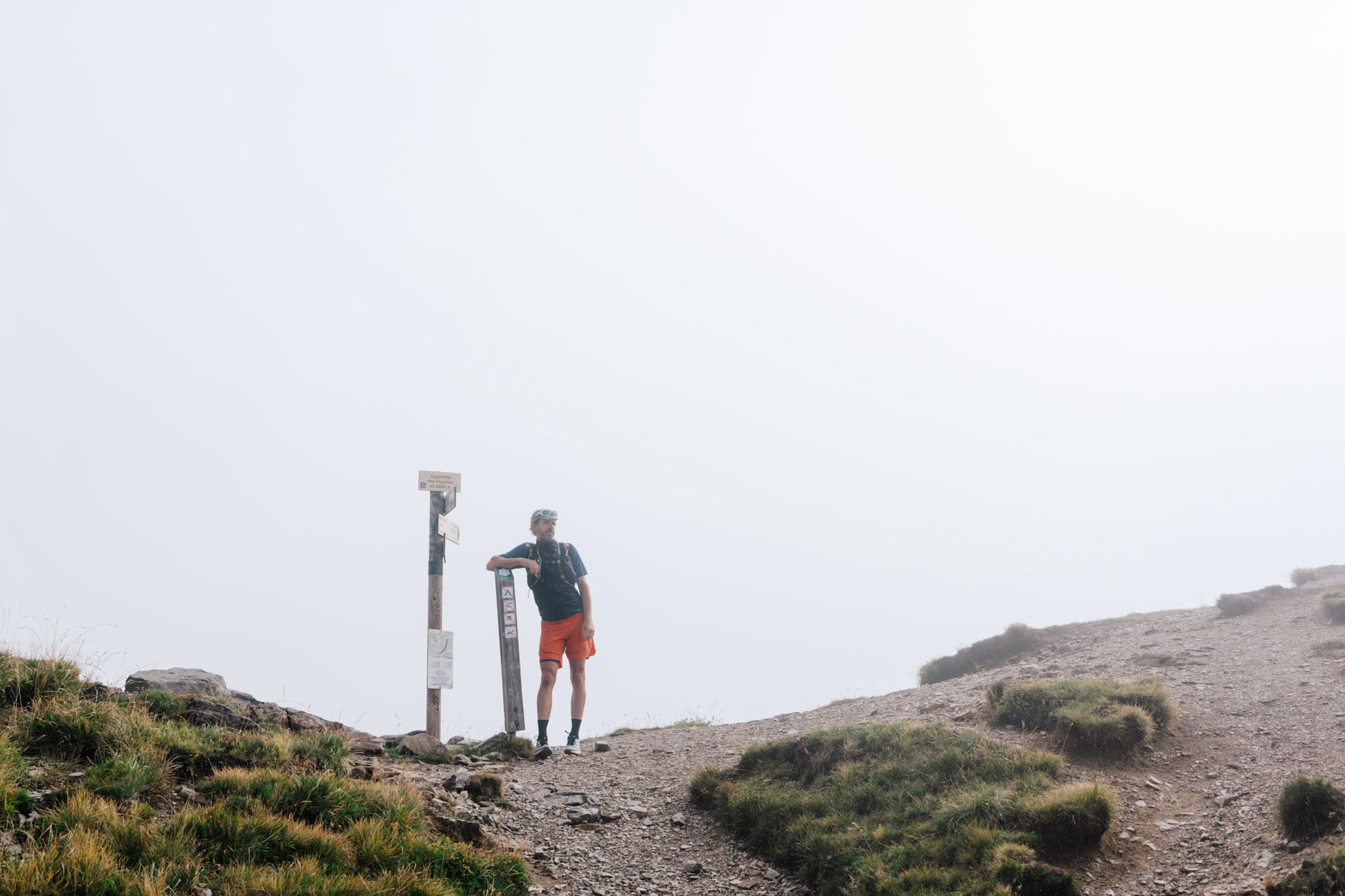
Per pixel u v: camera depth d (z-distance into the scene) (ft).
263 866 17.16
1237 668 34.40
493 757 32.27
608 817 25.79
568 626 34.19
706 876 22.58
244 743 22.34
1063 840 21.54
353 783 21.40
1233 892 18.79
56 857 15.31
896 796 24.67
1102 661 39.93
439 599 36.81
